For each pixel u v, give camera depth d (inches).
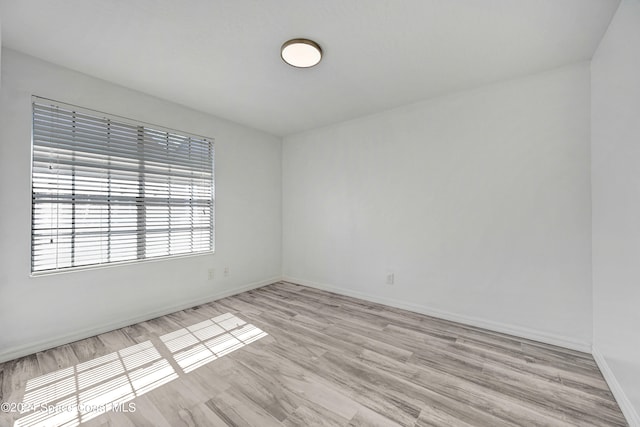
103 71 88.5
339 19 65.0
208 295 126.0
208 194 127.3
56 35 70.6
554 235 85.5
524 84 90.4
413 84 97.3
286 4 60.2
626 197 57.6
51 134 83.6
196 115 121.4
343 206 137.9
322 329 96.8
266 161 155.5
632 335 54.7
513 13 62.6
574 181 82.4
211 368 72.4
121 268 98.0
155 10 62.0
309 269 153.0
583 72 81.1
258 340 88.3
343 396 61.6
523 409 57.7
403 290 117.6
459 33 69.9
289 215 162.6
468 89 100.6
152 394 62.1
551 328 85.8
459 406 58.5
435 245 108.8
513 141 92.2
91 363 74.5
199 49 77.2
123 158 99.2
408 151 115.6
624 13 57.4
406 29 68.4
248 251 145.2
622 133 59.3
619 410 57.6
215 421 54.2
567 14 62.7
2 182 75.2
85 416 55.4
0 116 74.9
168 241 112.7
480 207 98.6
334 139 140.9
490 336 91.4
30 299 79.4
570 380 67.4
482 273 98.2
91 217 92.0
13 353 76.0
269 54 79.7
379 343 86.4
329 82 96.3
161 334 92.3
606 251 68.7
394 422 54.0
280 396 61.5
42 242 82.4
